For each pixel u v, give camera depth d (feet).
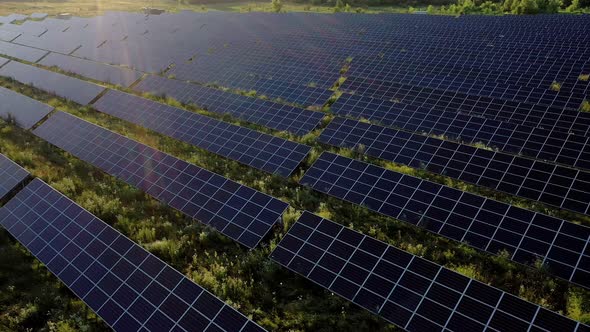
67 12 296.92
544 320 42.60
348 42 154.10
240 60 143.43
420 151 76.95
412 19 180.96
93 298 53.88
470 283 47.50
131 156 84.64
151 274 54.90
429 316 46.09
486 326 43.78
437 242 60.90
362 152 81.10
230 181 72.23
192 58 152.15
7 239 67.15
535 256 53.26
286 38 166.50
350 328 49.16
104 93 119.96
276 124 95.35
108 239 61.16
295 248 57.77
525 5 205.67
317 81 121.49
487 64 124.77
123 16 233.14
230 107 105.29
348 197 69.05
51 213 68.33
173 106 104.53
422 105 100.83
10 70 150.92
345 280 52.31
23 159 89.81
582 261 50.80
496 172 68.39
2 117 112.68
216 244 63.98
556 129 84.38
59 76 135.13
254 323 46.91
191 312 49.60
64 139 95.45
